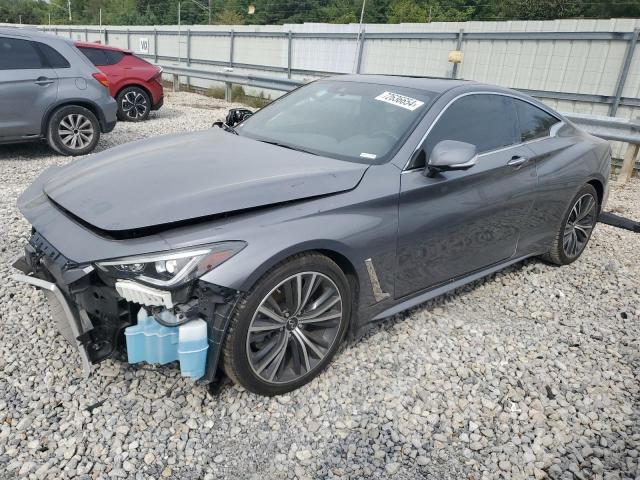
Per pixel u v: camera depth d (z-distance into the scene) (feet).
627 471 8.45
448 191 11.08
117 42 86.84
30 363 9.85
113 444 8.20
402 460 8.36
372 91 12.67
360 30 48.75
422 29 43.88
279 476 7.91
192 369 8.34
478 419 9.35
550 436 9.05
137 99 35.94
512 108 13.56
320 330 9.86
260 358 8.99
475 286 14.32
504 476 8.21
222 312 8.27
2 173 22.21
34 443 8.09
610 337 12.29
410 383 10.10
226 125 14.26
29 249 9.62
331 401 9.48
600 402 9.99
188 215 8.33
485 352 11.28
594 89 34.63
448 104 11.70
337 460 8.26
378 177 10.14
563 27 35.37
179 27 71.97
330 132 11.66
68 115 25.30
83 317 8.87
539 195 13.57
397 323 12.07
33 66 24.11
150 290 7.84
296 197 9.11
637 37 32.01
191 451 8.21
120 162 10.53
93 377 9.53
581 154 14.97
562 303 13.76
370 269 9.98
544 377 10.61
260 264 8.23
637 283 15.26
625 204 23.44
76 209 8.93
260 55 60.90
